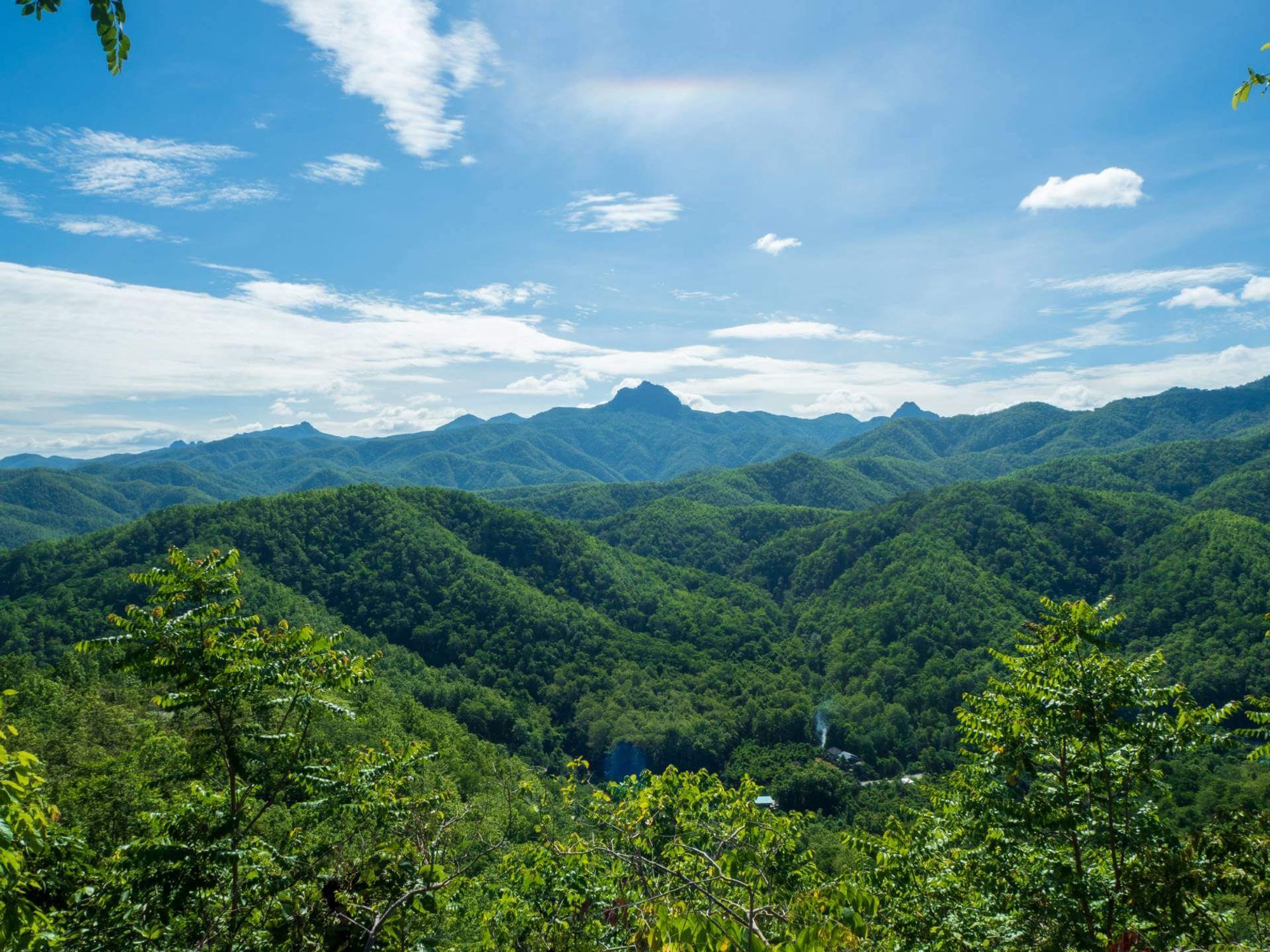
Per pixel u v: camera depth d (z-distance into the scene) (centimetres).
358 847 861
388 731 5291
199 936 753
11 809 585
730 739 10219
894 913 989
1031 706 853
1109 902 779
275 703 808
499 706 9862
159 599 812
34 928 612
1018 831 852
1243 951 744
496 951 873
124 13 416
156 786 845
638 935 612
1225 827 772
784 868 861
